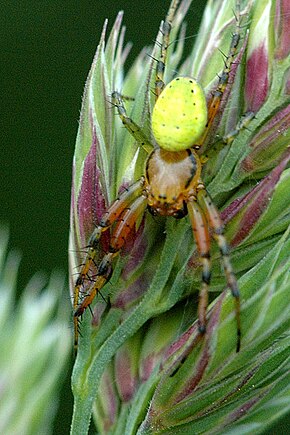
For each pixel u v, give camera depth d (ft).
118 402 0.21
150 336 0.21
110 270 0.21
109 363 0.21
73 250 0.21
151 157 0.21
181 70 0.21
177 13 0.22
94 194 0.21
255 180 0.21
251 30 0.20
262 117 0.20
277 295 0.20
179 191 0.21
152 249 0.21
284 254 0.20
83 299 0.21
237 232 0.20
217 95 0.21
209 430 0.20
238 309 0.20
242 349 0.20
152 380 0.20
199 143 0.21
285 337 0.20
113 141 0.21
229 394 0.20
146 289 0.21
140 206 0.21
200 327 0.20
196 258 0.20
